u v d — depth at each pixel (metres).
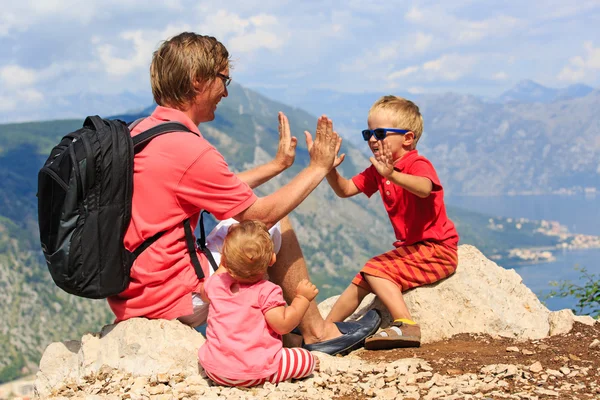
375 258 5.57
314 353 4.64
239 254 3.89
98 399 3.66
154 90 4.39
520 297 5.84
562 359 4.47
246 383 3.95
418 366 4.35
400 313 5.30
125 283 4.02
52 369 4.52
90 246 3.79
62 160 3.78
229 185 4.07
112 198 3.84
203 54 4.25
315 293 4.20
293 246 4.65
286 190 4.24
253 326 3.98
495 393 3.67
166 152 4.01
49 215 3.84
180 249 4.20
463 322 5.52
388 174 4.89
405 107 5.39
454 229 5.70
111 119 4.10
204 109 4.45
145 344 4.15
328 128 4.31
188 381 4.00
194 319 4.45
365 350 5.09
